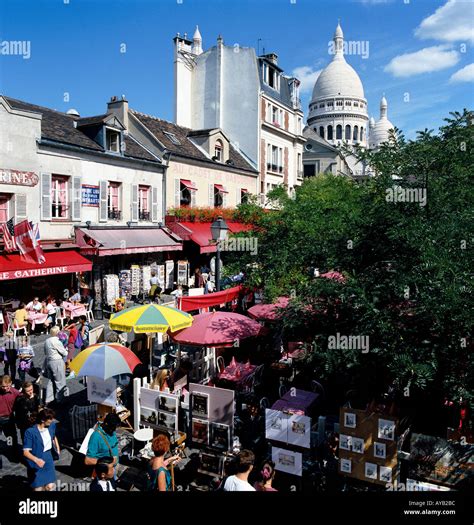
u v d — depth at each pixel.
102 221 20.67
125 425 8.89
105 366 7.94
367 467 6.62
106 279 19.98
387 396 7.77
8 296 16.84
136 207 22.59
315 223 11.66
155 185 23.88
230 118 33.97
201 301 11.50
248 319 10.23
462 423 6.95
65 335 12.37
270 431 7.20
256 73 33.03
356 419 6.71
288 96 39.41
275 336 11.27
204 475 7.33
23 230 15.85
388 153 7.86
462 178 7.34
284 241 11.62
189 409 8.04
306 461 7.30
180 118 34.25
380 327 6.52
